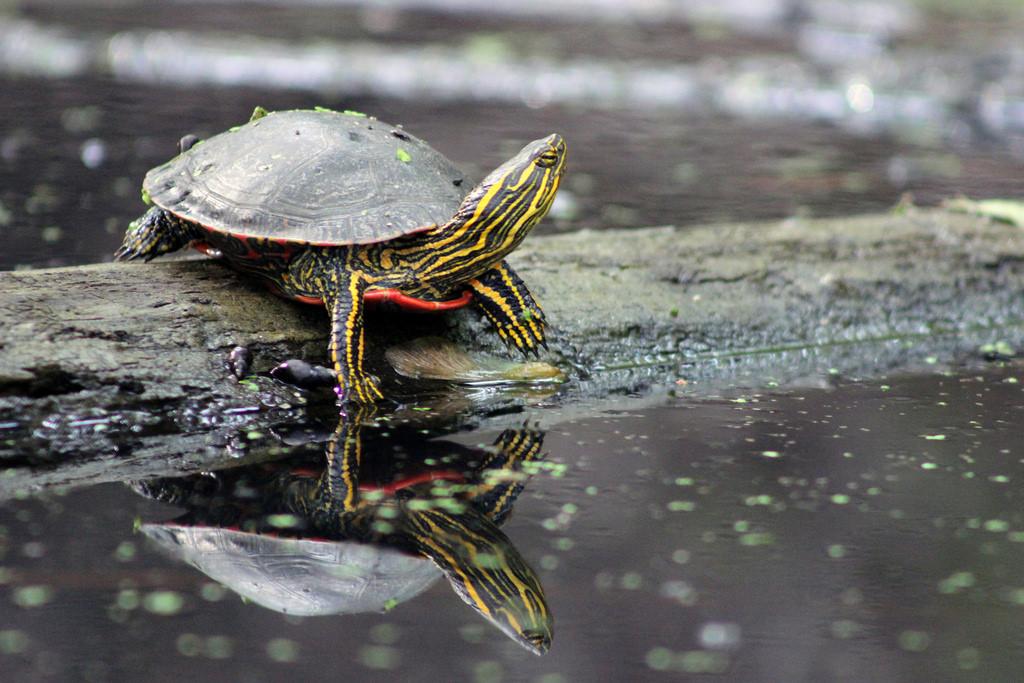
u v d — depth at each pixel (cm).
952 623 700
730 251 1390
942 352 1320
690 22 4119
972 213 1579
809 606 719
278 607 703
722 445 1001
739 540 806
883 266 1408
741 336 1298
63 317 1012
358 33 3638
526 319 1111
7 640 650
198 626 676
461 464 942
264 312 1088
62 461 927
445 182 1072
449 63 3206
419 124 2389
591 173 2050
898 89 3048
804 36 3847
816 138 2473
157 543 777
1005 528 830
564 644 669
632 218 1717
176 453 952
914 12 4172
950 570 766
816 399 1142
